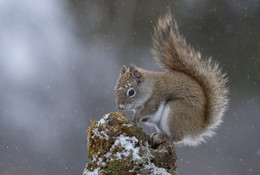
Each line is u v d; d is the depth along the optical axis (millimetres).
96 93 14500
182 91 7023
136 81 7055
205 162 13000
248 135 13727
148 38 15977
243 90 14641
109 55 16016
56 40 16938
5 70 15797
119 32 16609
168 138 6641
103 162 4762
